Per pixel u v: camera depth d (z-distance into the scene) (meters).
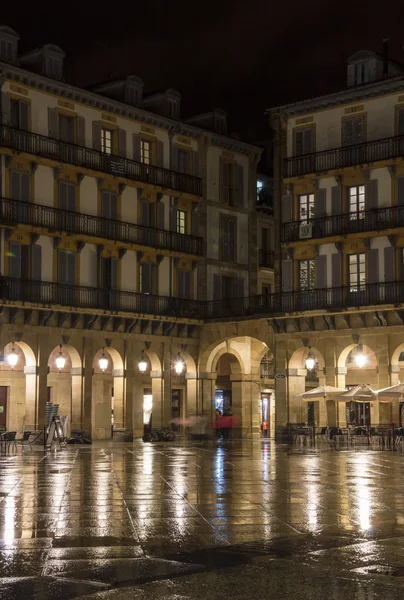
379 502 19.61
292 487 22.80
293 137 52.97
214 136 57.19
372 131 49.75
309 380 60.28
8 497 20.36
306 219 51.59
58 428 40.41
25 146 46.69
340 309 49.03
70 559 13.03
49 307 47.03
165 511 18.12
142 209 53.41
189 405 55.81
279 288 53.41
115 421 51.44
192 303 55.47
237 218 58.81
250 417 57.03
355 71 52.06
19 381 49.00
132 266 52.53
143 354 52.78
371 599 10.62
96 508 18.53
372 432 47.72
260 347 57.47
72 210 49.38
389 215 48.34
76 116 49.62
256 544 14.31
